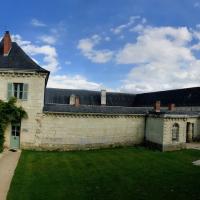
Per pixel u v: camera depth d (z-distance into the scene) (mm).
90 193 13219
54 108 24766
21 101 24062
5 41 24953
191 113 32938
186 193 12891
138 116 28109
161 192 13141
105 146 26484
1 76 23859
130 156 22469
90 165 19031
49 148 24516
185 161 20453
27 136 24219
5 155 21500
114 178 15703
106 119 26594
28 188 13898
